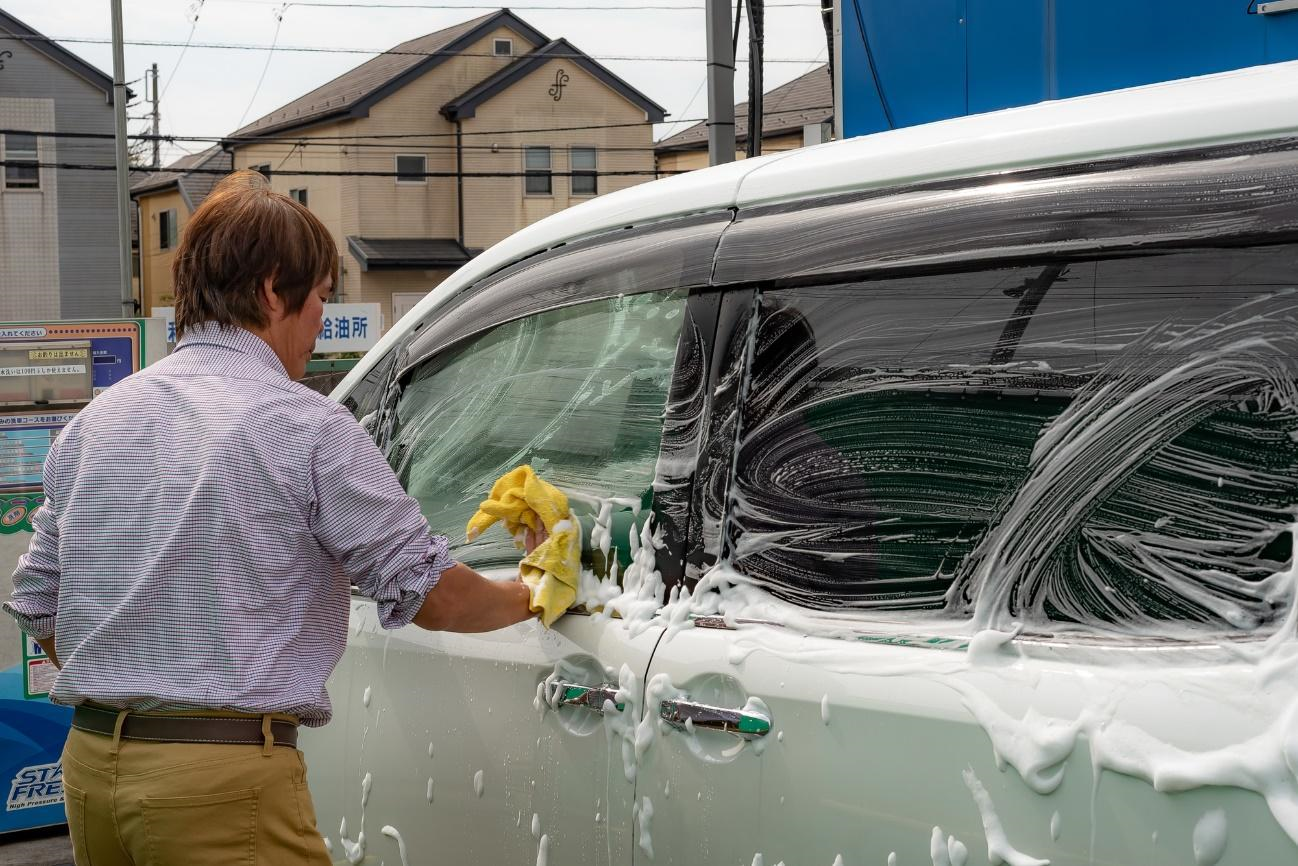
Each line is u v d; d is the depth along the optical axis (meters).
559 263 2.19
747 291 1.83
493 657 2.09
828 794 1.55
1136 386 1.41
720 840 1.68
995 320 1.54
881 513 1.62
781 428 1.76
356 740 2.39
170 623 1.76
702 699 1.72
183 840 1.73
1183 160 1.41
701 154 42.62
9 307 32.19
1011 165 1.56
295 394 1.87
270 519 1.79
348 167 35.75
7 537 4.68
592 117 36.97
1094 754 1.32
